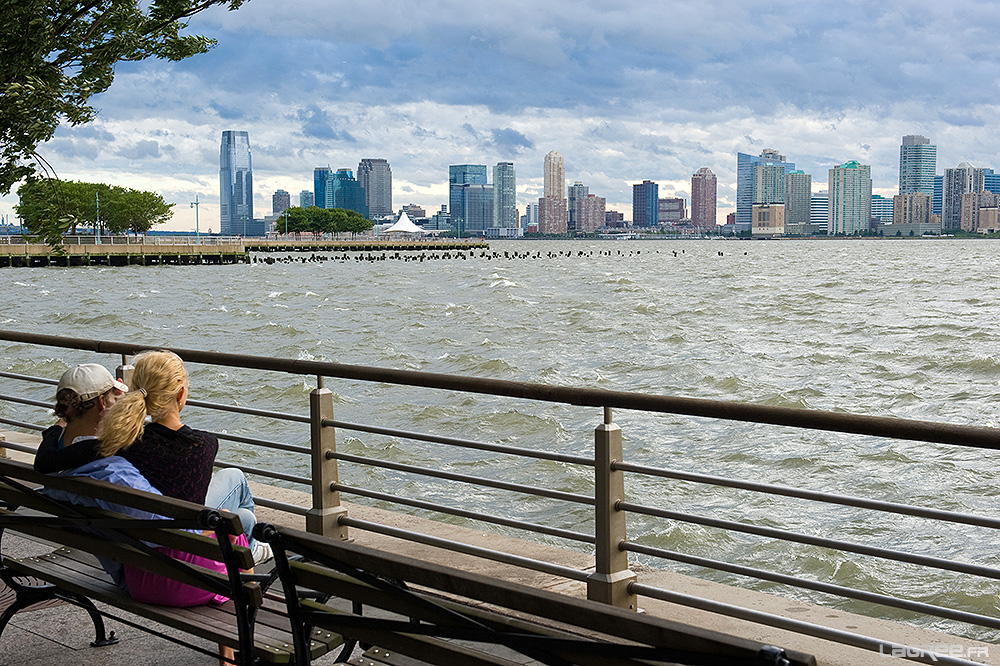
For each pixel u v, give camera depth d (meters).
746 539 11.99
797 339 35.06
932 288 65.00
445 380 4.45
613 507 4.18
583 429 18.47
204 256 112.88
